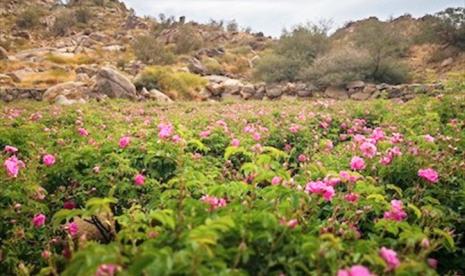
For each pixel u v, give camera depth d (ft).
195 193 11.75
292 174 17.19
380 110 29.30
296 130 22.50
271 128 24.13
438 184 12.54
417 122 20.94
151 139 17.98
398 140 15.21
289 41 87.71
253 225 8.06
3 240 10.64
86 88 60.95
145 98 62.85
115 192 13.01
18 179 12.12
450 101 23.62
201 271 6.35
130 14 205.77
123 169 13.50
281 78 76.43
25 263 10.52
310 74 70.64
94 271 6.43
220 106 49.03
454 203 11.88
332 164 15.23
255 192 10.19
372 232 10.52
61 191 13.05
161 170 14.70
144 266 6.29
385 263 6.99
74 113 33.30
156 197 12.44
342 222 10.16
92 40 142.72
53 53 115.55
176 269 6.33
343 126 26.27
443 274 10.16
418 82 70.18
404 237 8.48
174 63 111.86
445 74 73.92
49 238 11.26
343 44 91.86
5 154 15.57
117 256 6.55
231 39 158.92
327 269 7.48
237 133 23.13
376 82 67.82
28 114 33.73
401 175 13.05
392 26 90.53
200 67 100.99
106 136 20.88
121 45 142.51
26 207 11.27
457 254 10.64
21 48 139.44
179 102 57.26
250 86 68.85
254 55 131.13
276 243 7.83
